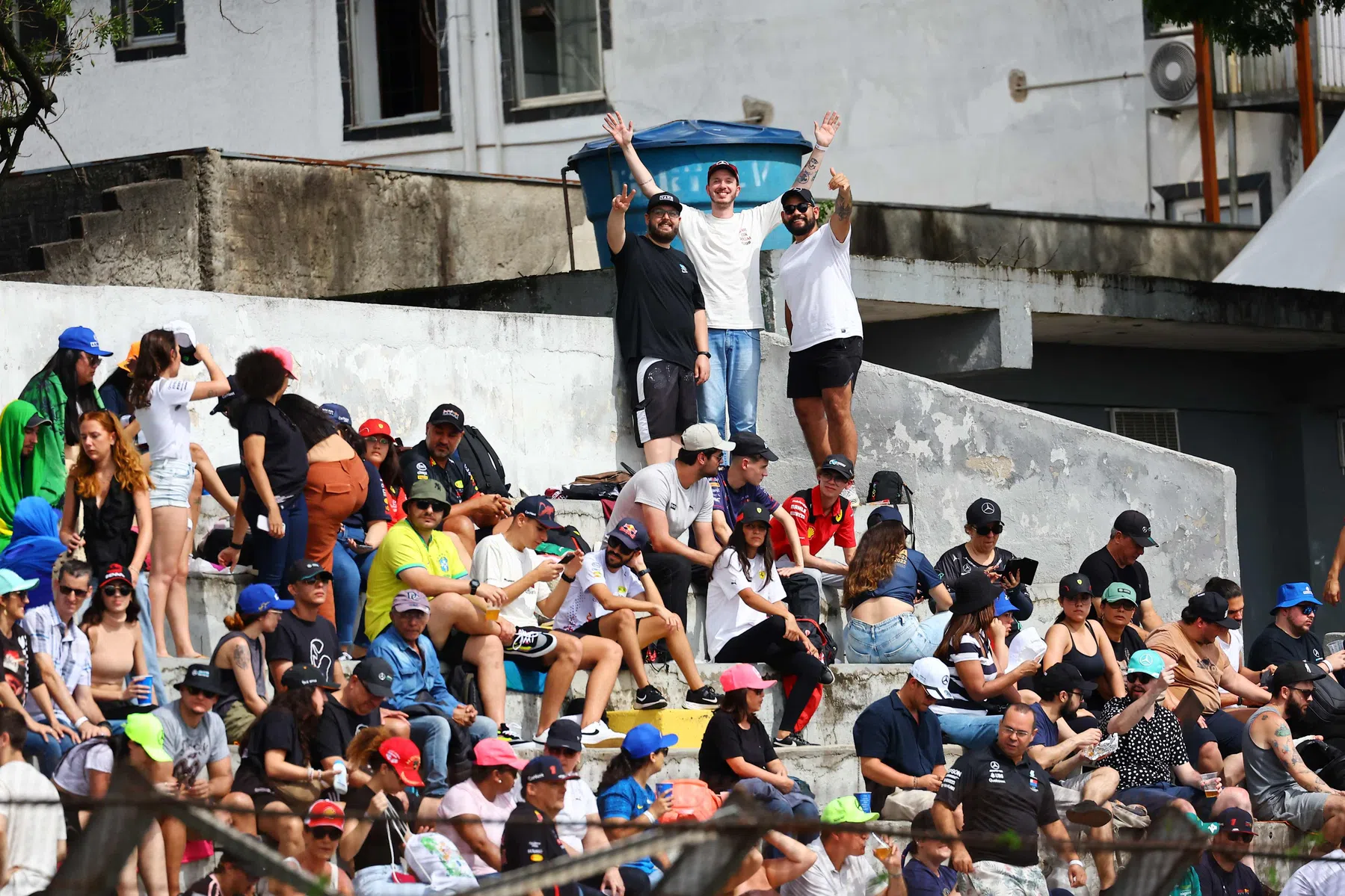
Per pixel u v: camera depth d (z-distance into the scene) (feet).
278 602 103.04
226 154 164.86
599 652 115.75
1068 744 119.75
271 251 167.73
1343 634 163.02
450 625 110.42
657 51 253.85
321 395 142.61
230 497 121.29
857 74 249.75
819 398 151.84
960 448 162.40
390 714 99.19
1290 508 214.90
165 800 57.88
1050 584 155.74
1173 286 188.14
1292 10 200.95
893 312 176.86
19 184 170.19
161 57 262.06
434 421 129.39
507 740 109.50
